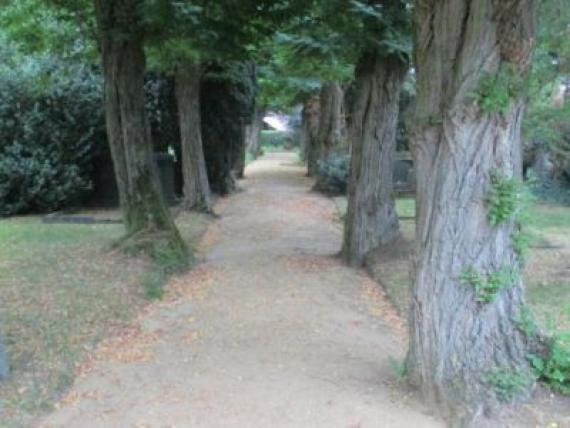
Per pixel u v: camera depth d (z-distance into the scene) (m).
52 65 16.86
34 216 16.20
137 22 9.66
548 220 14.08
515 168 4.56
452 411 4.43
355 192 10.34
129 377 5.35
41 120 16.56
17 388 4.85
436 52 4.56
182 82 16.11
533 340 4.73
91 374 5.44
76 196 17.19
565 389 4.56
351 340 6.33
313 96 28.97
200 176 16.36
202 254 11.39
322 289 8.56
